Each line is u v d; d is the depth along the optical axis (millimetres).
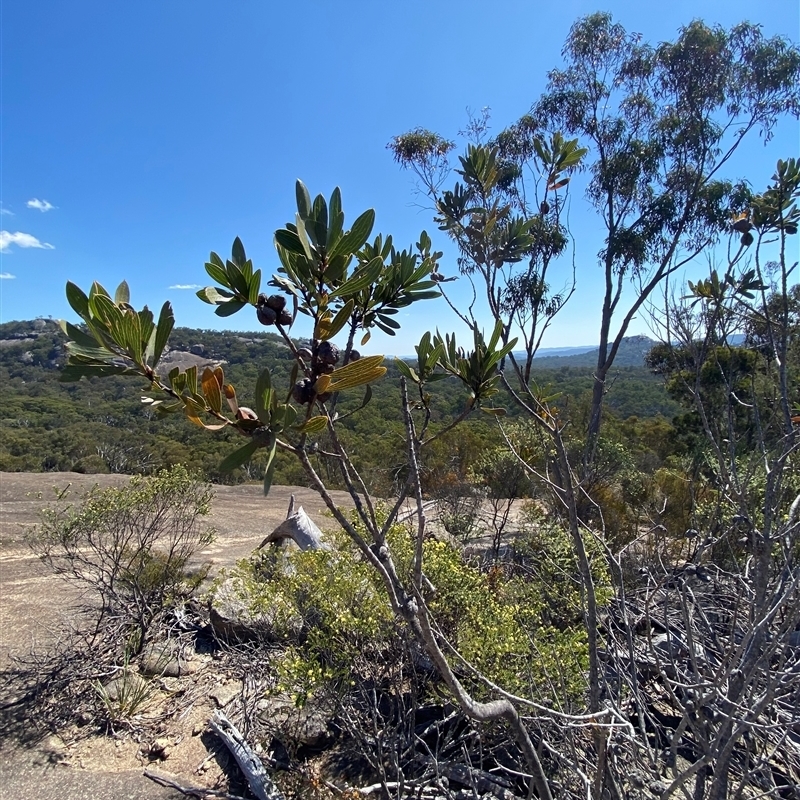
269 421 705
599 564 3225
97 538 4367
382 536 982
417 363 1123
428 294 1071
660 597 2762
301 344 856
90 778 2643
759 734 1953
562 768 2021
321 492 866
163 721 3088
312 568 3217
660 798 1464
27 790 2545
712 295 2199
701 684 1593
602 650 2484
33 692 3244
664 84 7711
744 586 1925
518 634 2529
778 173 2080
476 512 6309
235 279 794
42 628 3979
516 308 2072
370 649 2877
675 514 5273
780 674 1593
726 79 7328
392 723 2666
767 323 2059
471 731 2396
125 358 708
